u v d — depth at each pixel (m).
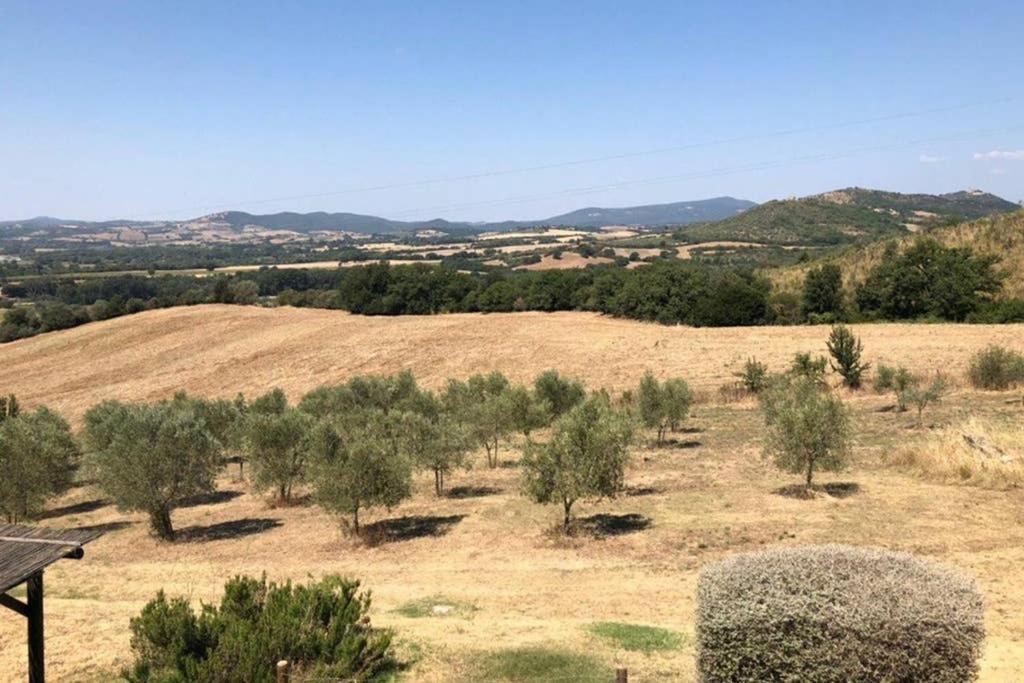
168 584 18.81
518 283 92.75
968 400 38.00
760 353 56.31
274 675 10.07
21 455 27.17
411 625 13.62
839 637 7.29
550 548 19.91
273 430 28.66
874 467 26.86
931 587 7.59
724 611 7.79
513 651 11.94
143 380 67.81
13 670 12.09
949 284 68.81
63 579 19.78
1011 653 10.80
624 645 12.17
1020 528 18.56
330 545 22.28
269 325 85.38
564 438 21.25
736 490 24.70
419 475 31.47
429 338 72.69
